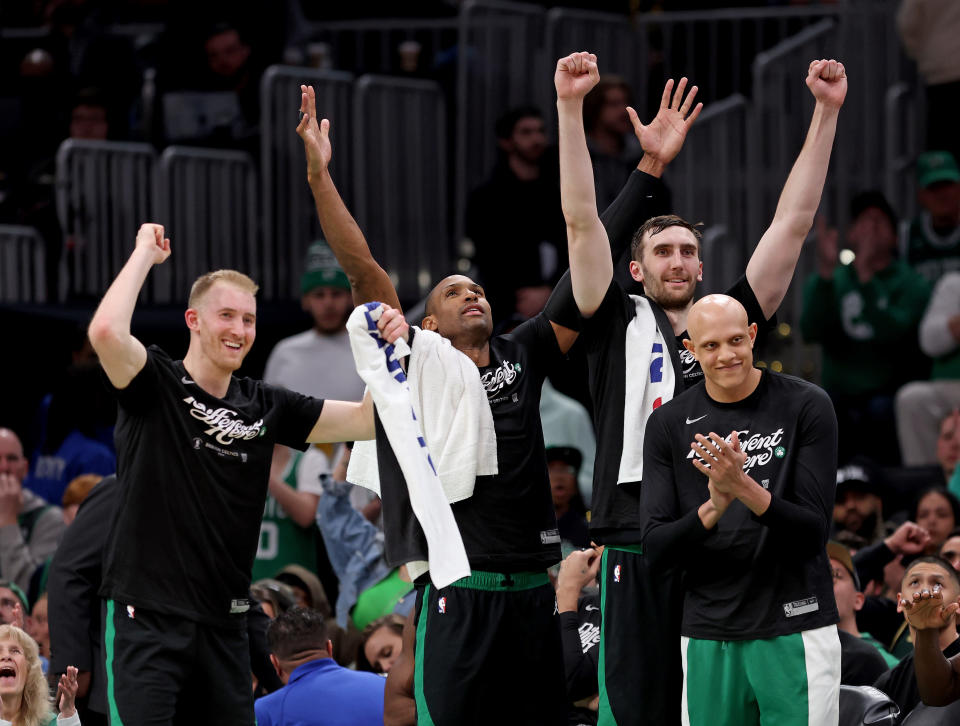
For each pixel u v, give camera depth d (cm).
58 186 2647
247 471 1210
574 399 2230
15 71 3114
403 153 2634
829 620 1147
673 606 1229
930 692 1265
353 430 1245
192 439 1195
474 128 2569
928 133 2461
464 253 2466
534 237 2339
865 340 2338
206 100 2784
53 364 2481
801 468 1151
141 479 1188
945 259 2333
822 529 1130
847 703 1296
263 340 2453
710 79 2570
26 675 1359
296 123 2595
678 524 1133
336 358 2212
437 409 1225
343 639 1717
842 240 2512
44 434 2245
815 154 1305
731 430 1169
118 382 1179
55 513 2028
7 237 2670
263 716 1427
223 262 2656
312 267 2214
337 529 1817
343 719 1409
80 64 3003
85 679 1443
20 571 1945
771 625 1141
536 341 1286
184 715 1217
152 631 1182
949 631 1367
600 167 2369
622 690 1227
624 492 1247
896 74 2506
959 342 2239
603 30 2588
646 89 2594
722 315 1152
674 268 1278
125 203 2658
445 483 1209
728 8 2688
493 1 2556
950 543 1636
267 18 2831
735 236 2492
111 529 1205
